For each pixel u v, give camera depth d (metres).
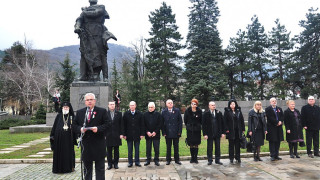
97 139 5.05
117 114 7.98
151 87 33.47
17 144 12.67
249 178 6.43
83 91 16.03
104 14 16.88
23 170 7.59
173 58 36.19
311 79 35.09
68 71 30.19
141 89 30.72
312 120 9.08
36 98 44.25
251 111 8.91
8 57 50.38
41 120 28.84
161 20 35.19
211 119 8.36
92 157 4.96
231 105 8.59
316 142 9.25
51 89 41.38
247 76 37.28
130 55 38.94
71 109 7.61
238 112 8.64
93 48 16.30
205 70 32.03
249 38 36.81
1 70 47.59
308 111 9.16
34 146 11.96
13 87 45.84
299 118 9.20
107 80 16.59
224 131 8.48
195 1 35.50
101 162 5.11
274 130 8.66
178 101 37.47
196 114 8.54
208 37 33.66
